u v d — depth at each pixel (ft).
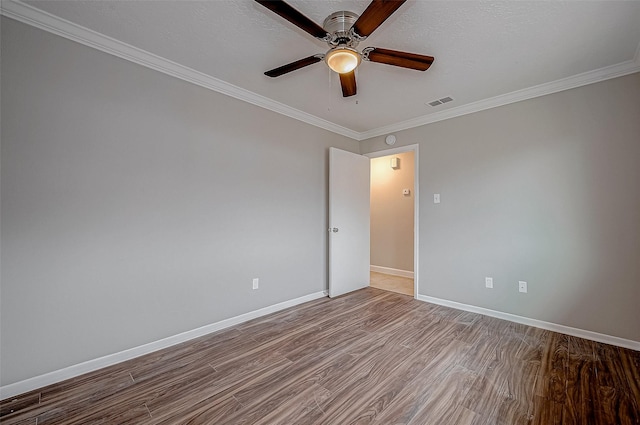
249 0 5.26
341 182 12.19
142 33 6.27
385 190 17.24
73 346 6.01
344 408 5.04
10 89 5.39
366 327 8.66
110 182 6.52
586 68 7.59
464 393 5.45
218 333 8.22
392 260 16.83
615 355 6.87
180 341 7.60
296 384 5.76
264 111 9.76
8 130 5.37
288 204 10.57
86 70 6.23
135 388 5.62
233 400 5.26
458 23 5.78
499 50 6.75
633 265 7.25
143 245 7.01
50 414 4.88
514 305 9.10
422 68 6.09
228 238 8.71
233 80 8.43
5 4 5.27
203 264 8.11
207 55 7.14
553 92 8.43
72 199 6.03
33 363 5.56
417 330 8.42
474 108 9.95
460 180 10.36
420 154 11.57
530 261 8.80
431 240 11.12
